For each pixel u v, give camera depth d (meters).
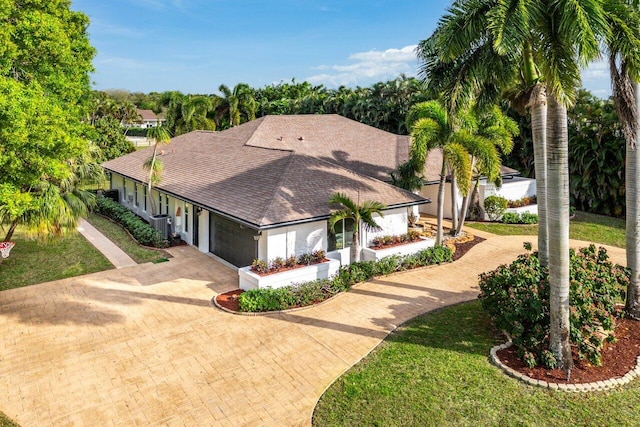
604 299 12.06
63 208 16.06
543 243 13.59
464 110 12.93
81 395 10.05
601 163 29.83
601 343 11.20
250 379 10.73
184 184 22.98
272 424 9.15
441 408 9.46
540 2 9.69
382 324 13.64
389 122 46.56
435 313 14.40
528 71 11.57
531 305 11.07
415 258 18.94
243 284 16.25
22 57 18.14
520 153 36.59
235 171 22.36
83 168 26.50
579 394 9.89
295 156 21.62
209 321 13.83
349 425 9.03
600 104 30.94
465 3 11.30
